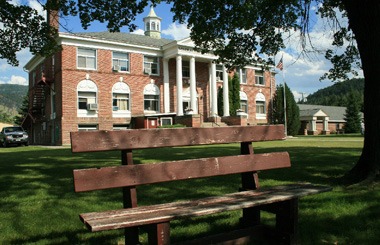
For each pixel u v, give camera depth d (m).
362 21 6.09
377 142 5.95
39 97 33.16
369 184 5.75
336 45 10.52
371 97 6.07
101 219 2.67
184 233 3.77
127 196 3.13
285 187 3.98
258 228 3.65
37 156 13.55
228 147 16.66
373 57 6.02
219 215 4.45
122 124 30.83
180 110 32.25
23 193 5.95
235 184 6.47
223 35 11.05
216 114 34.97
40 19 11.20
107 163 10.27
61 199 5.44
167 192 5.84
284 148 15.02
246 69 39.56
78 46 28.62
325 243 3.46
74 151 2.87
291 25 10.66
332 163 8.86
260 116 40.72
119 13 10.00
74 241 3.60
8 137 27.06
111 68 30.17
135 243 2.99
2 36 11.27
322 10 10.55
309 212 4.43
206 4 9.82
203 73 36.03
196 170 3.51
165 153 13.16
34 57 34.25
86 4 9.74
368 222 3.97
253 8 10.07
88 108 28.73
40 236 3.76
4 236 3.75
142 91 31.75
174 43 31.78
